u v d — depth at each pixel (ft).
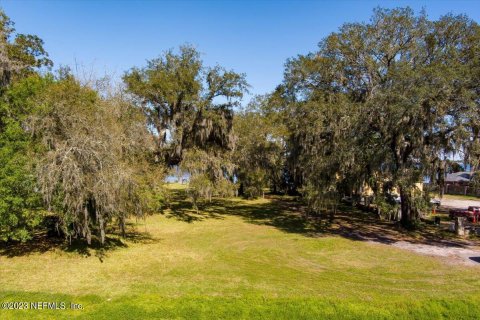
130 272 31.42
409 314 23.15
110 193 32.17
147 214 44.78
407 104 41.24
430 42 51.11
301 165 65.92
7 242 38.70
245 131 92.63
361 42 54.03
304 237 49.73
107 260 34.78
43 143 32.35
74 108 34.14
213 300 23.95
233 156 80.53
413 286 28.81
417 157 50.01
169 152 66.03
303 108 55.26
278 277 31.01
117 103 45.16
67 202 30.60
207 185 61.11
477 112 42.57
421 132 45.80
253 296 24.84
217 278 30.17
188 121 65.31
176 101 63.05
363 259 37.96
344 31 55.11
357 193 68.85
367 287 28.40
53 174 29.63
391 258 38.42
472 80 42.96
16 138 30.91
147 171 43.24
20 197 29.04
